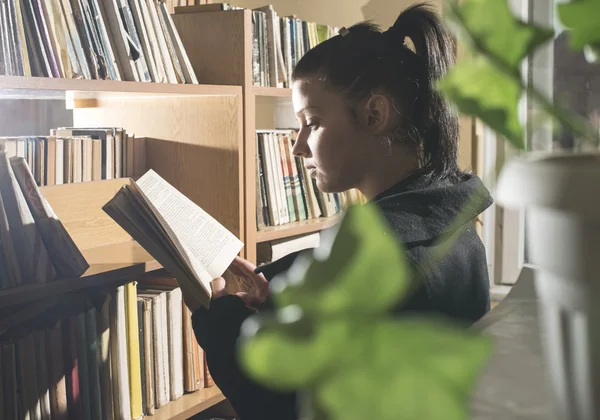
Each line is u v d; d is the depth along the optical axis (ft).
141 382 5.38
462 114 0.89
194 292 4.28
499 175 1.04
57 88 4.43
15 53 4.50
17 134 6.06
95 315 4.90
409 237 3.36
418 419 0.61
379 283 0.63
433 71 4.15
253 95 6.18
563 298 1.01
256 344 0.60
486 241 9.64
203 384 6.05
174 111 6.24
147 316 5.39
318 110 4.37
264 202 6.78
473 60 0.86
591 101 7.48
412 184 3.90
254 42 6.59
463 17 0.84
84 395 4.79
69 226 5.35
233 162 6.06
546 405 1.42
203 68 6.23
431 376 0.61
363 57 4.20
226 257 4.90
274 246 6.75
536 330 1.84
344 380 0.61
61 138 5.33
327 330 0.60
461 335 0.62
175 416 5.44
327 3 9.63
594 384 0.98
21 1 4.58
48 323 4.62
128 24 5.35
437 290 3.27
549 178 0.94
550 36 0.84
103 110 6.50
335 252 0.65
